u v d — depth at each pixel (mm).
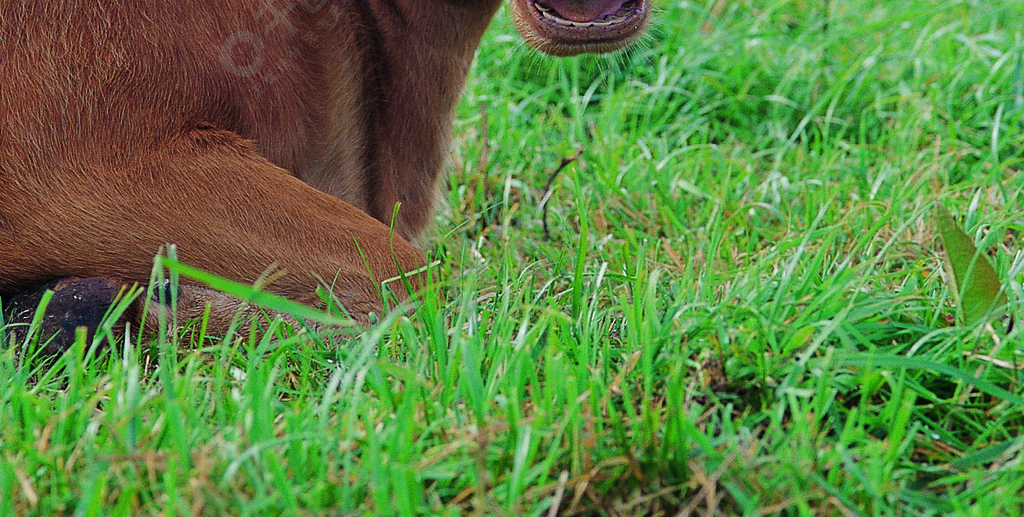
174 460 1433
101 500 1427
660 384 1573
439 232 2029
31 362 1653
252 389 1522
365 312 1714
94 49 1697
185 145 1707
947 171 2102
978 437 1523
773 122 2361
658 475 1479
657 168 2148
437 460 1475
